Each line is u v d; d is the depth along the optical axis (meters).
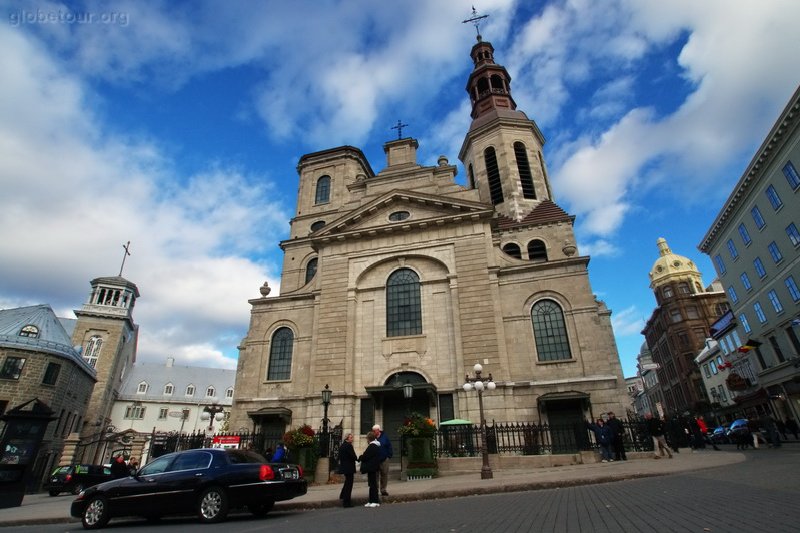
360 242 28.70
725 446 31.69
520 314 24.50
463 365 23.66
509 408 22.27
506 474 15.46
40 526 10.83
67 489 25.09
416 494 11.24
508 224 32.84
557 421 22.05
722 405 54.22
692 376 64.06
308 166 40.41
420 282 26.80
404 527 7.00
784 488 7.68
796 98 28.75
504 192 35.72
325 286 28.03
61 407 38.41
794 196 30.75
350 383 24.94
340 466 11.12
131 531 8.77
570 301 24.14
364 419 24.27
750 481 9.02
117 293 57.69
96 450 49.25
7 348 34.50
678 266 71.12
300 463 18.39
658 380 81.25
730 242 40.31
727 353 50.34
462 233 26.98
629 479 11.49
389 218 28.88
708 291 71.69
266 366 27.70
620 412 21.56
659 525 5.48
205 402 70.75
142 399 67.00
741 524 5.12
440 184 30.00
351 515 9.17
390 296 27.17
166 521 10.49
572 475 12.41
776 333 35.66
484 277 25.39
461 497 10.95
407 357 25.06
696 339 66.12
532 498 9.47
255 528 7.94
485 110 41.78
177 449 21.72
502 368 23.08
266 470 9.52
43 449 35.06
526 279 25.17
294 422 25.33
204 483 9.33
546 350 23.77
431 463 17.33
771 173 32.81
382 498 11.16
